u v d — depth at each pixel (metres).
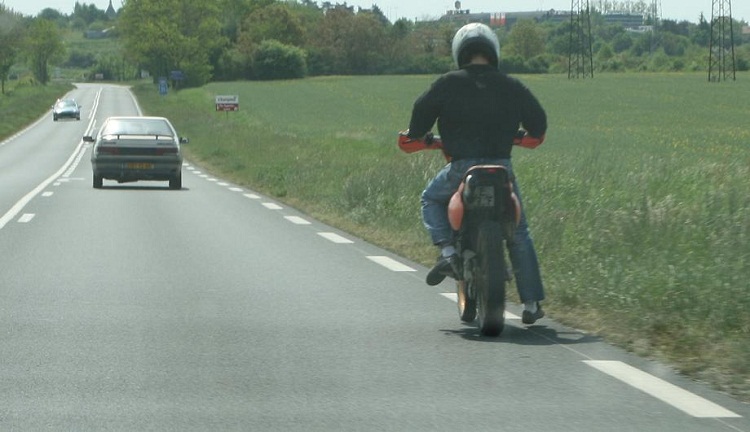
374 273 17.91
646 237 17.59
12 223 26.61
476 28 12.91
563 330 12.95
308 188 36.06
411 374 10.53
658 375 10.50
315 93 178.38
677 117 107.00
